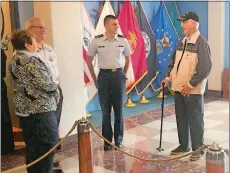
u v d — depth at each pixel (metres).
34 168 2.58
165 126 4.76
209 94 6.84
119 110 3.82
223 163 1.99
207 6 6.73
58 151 3.90
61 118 4.07
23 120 2.50
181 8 7.10
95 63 5.44
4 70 3.81
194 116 3.42
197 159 3.48
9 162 3.62
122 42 3.77
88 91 5.56
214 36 6.66
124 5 5.97
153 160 2.52
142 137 4.30
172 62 3.68
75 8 4.11
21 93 2.45
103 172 3.28
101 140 4.27
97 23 5.72
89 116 5.46
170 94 6.94
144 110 5.77
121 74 3.75
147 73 6.50
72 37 4.11
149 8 6.70
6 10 4.32
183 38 3.50
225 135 4.23
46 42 3.94
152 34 6.53
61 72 4.02
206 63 3.27
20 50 2.48
